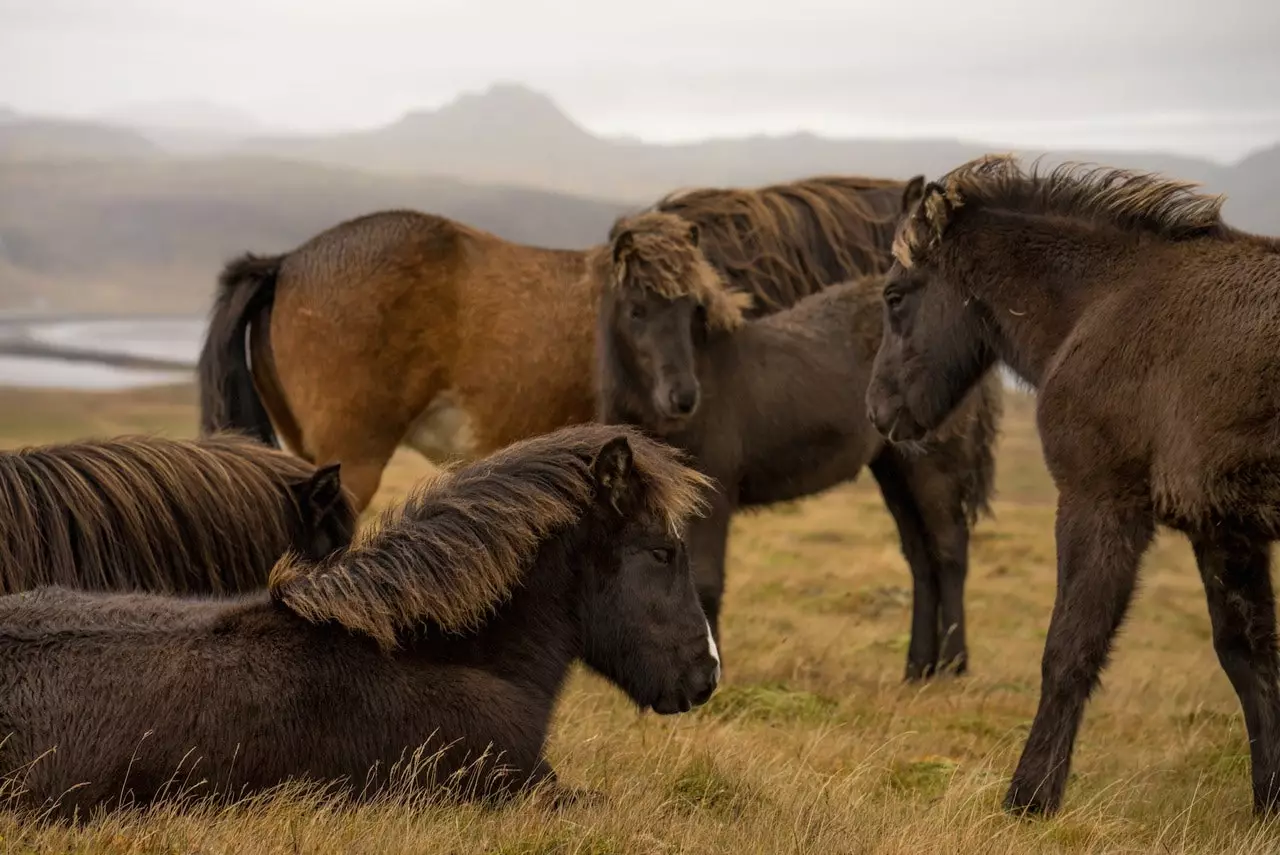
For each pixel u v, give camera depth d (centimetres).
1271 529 558
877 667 1131
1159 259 606
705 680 549
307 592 493
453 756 490
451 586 500
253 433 1059
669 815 518
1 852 404
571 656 545
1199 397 555
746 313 1066
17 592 571
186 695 463
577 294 1042
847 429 977
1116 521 586
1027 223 658
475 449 1067
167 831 427
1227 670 621
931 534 1047
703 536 920
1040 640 1398
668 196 1089
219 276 1069
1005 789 643
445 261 1041
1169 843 545
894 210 1112
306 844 426
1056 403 607
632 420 936
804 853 474
